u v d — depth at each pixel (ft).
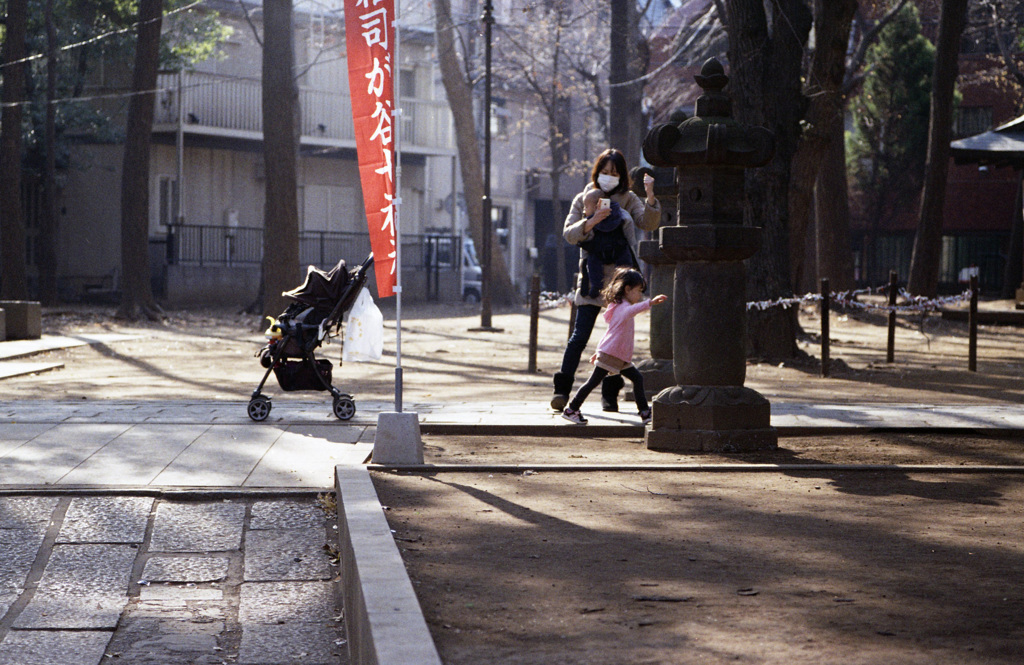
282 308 76.95
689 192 26.81
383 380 45.80
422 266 127.44
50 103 99.96
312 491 22.48
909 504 20.08
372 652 10.73
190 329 80.74
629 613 13.14
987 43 145.89
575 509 19.56
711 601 13.66
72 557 19.10
